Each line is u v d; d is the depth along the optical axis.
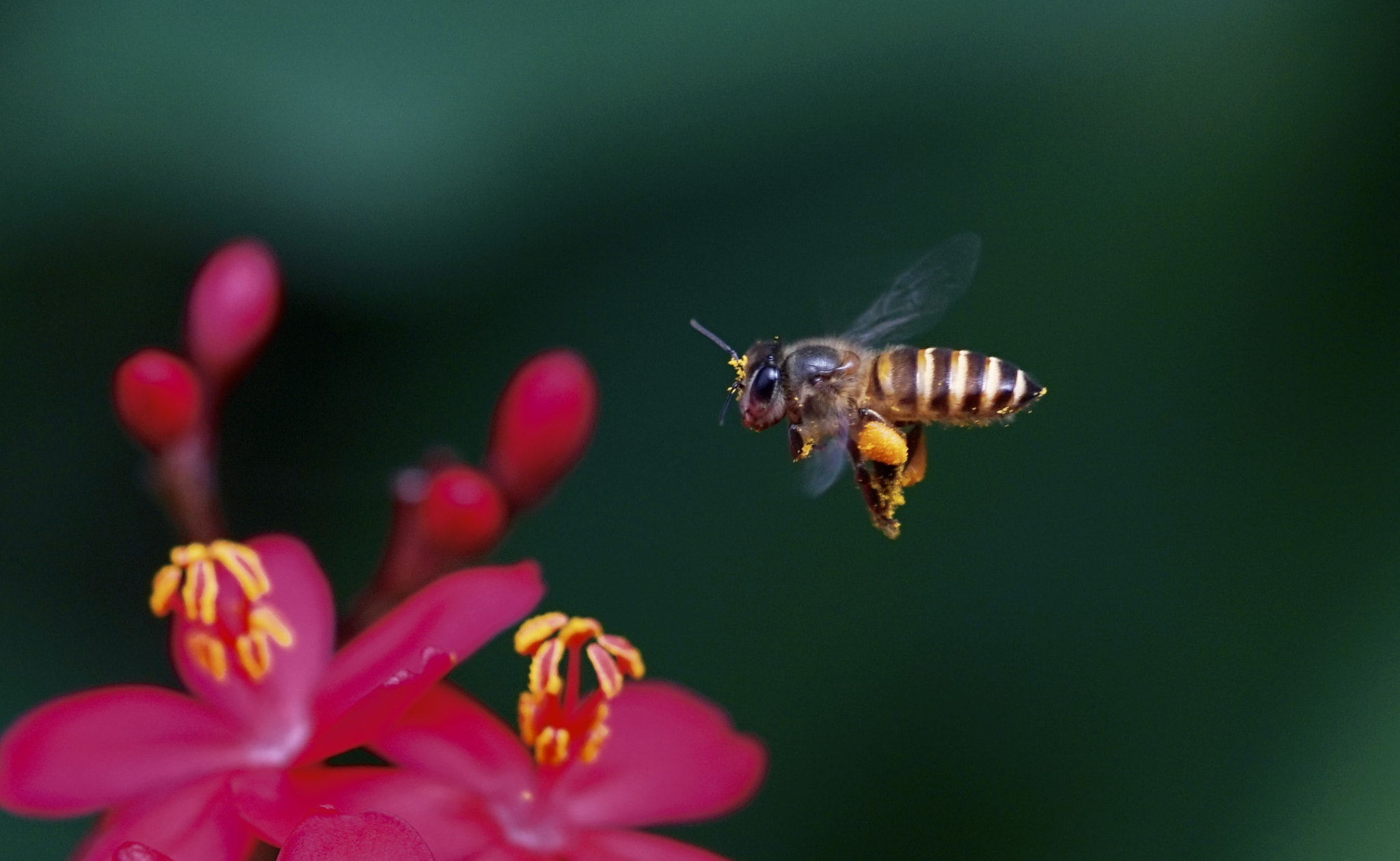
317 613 0.19
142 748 0.19
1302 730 0.20
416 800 0.19
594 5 0.20
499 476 0.20
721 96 0.20
